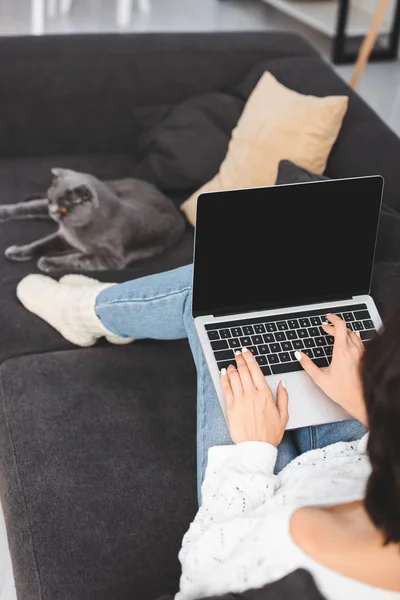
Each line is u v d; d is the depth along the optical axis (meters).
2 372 1.67
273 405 1.28
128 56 2.47
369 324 1.53
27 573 1.27
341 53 4.39
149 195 2.18
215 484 1.23
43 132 2.48
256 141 2.16
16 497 1.39
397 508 0.81
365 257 1.54
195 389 1.64
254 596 0.88
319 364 1.46
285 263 1.49
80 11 4.72
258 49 2.57
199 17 4.86
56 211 2.02
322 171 2.15
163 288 1.59
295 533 0.90
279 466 1.33
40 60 2.40
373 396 0.83
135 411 1.56
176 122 2.37
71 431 1.51
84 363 1.68
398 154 2.04
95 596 1.24
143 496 1.39
